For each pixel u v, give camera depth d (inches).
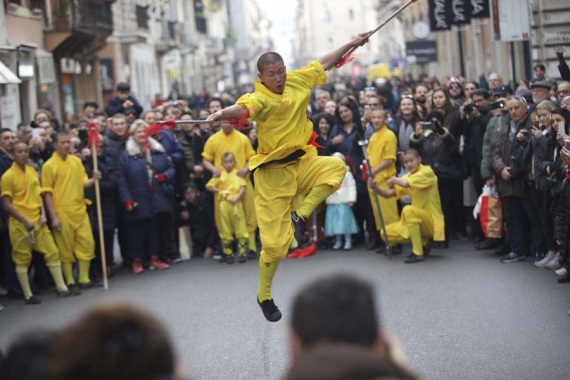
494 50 1362.0
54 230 486.9
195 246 584.1
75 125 716.0
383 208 530.0
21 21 1055.0
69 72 1302.9
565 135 398.6
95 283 506.0
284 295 433.4
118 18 1733.5
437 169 526.0
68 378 94.6
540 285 415.8
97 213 514.6
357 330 103.7
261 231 286.7
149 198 531.8
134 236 535.8
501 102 491.8
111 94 1670.8
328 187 285.3
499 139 474.3
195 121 269.7
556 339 327.6
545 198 435.2
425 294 412.8
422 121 559.5
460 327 352.2
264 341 353.1
